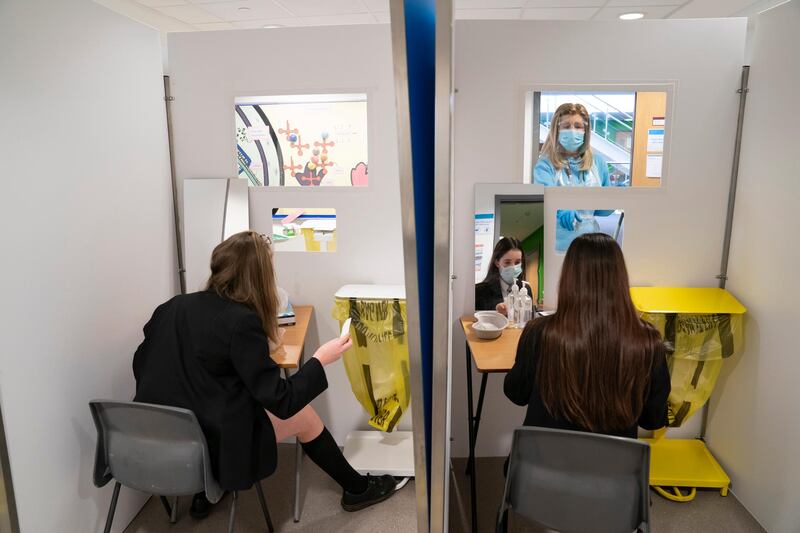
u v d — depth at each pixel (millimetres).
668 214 2326
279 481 2367
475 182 2322
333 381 2627
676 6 4629
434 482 528
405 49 424
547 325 1418
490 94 2254
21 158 1483
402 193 453
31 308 1529
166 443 1563
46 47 1576
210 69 2365
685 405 2223
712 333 2125
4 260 1432
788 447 1893
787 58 1935
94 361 1806
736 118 2232
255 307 1649
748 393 2137
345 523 2090
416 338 487
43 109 1563
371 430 2654
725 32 2174
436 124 434
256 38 2332
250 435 1601
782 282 1938
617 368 1312
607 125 2277
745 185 2197
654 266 2365
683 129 2258
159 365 1609
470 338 2090
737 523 2068
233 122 2406
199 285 2453
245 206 2447
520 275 2361
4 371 1441
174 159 2436
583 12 4941
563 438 1310
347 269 2510
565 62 2230
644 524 1305
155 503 2197
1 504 1449
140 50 2121
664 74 2225
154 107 2238
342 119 2383
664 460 2348
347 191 2434
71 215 1688
